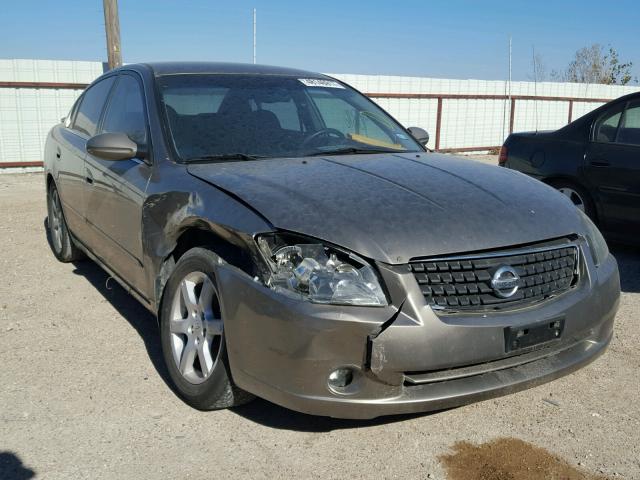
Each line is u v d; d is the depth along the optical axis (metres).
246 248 2.94
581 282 3.26
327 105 4.53
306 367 2.71
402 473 2.83
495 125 17.78
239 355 2.93
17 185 10.70
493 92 17.77
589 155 6.54
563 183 6.81
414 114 16.31
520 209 3.25
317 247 2.83
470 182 3.47
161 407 3.36
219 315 3.21
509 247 3.04
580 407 3.44
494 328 2.83
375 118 4.68
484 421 3.28
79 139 5.23
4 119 12.09
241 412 3.31
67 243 5.89
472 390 2.84
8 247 6.64
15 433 3.10
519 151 7.20
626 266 6.18
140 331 4.40
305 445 3.03
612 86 20.06
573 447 3.06
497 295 2.92
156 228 3.60
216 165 3.63
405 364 2.71
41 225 7.66
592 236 3.47
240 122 4.06
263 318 2.80
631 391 3.63
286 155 3.89
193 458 2.91
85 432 3.12
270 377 2.82
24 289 5.29
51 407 3.36
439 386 2.83
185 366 3.35
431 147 16.73
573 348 3.24
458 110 16.95
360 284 2.75
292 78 4.70
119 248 4.25
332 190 3.16
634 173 6.18
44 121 12.41
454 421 3.27
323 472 2.82
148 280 3.76
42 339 4.25
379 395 2.75
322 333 2.68
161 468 2.84
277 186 3.21
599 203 6.49
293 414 3.30
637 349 4.19
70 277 5.62
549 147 6.92
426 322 2.73
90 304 4.93
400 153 4.20
